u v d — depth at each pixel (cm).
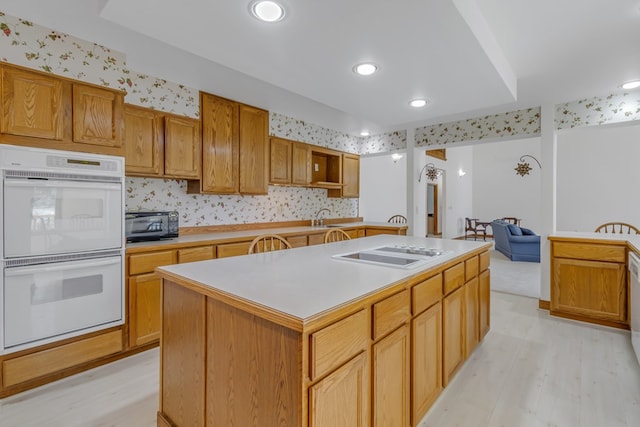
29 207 197
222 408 126
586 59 248
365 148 540
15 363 196
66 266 211
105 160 230
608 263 302
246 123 363
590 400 195
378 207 669
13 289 193
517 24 200
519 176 951
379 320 129
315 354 99
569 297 323
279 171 411
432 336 175
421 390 164
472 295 232
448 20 159
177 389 151
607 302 303
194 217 354
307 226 474
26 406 189
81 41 225
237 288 126
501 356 249
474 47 186
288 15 154
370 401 127
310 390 98
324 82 237
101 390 206
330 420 104
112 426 173
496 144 988
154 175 290
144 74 282
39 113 203
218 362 127
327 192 526
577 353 254
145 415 182
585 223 718
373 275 149
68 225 213
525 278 492
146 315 254
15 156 192
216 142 334
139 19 159
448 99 274
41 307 204
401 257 195
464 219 1023
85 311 222
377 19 158
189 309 142
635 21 198
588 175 715
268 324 107
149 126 284
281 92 326
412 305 156
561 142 743
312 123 459
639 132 670
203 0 143
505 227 656
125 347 244
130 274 246
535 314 341
